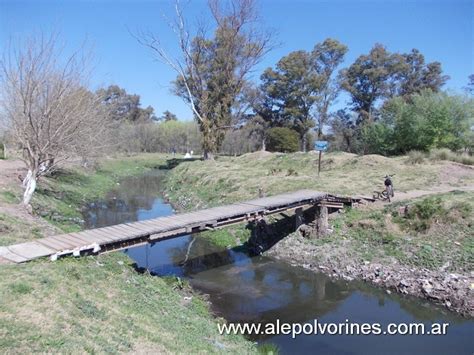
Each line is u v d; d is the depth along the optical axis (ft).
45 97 61.62
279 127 184.03
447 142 113.39
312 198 61.21
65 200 90.68
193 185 113.09
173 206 99.86
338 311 42.47
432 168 90.12
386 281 48.85
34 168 62.85
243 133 211.82
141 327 27.63
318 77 191.21
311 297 45.98
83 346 22.21
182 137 272.10
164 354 24.62
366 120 179.73
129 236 39.47
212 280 50.39
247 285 49.08
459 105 115.55
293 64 191.52
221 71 150.41
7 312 23.73
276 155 132.77
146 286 38.11
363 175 90.58
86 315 26.40
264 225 65.98
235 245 64.49
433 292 44.65
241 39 146.51
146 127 272.72
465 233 53.16
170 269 53.88
